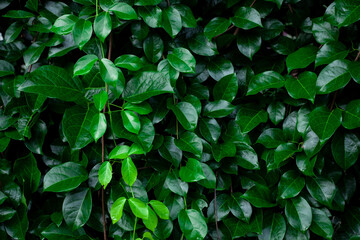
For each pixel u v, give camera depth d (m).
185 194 1.30
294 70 1.47
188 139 1.30
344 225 1.48
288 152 1.30
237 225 1.39
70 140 1.14
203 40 1.39
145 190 1.29
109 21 1.17
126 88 1.24
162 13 1.28
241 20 1.31
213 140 1.32
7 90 1.28
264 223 1.39
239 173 1.46
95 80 1.26
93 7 1.26
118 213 1.13
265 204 1.35
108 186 1.35
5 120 1.30
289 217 1.32
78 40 1.13
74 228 1.20
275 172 1.41
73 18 1.18
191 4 1.42
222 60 1.42
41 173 1.47
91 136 1.17
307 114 1.30
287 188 1.32
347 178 1.42
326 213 1.38
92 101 1.24
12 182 1.32
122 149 1.19
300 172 1.36
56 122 1.43
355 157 1.27
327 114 1.21
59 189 1.18
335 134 1.28
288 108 1.42
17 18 1.35
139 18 1.25
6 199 1.30
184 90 1.38
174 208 1.34
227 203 1.41
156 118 1.30
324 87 1.18
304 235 1.36
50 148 1.42
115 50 1.40
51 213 1.42
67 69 1.35
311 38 1.43
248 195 1.36
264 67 1.46
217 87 1.39
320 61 1.24
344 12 1.20
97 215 1.35
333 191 1.30
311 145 1.25
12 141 1.39
